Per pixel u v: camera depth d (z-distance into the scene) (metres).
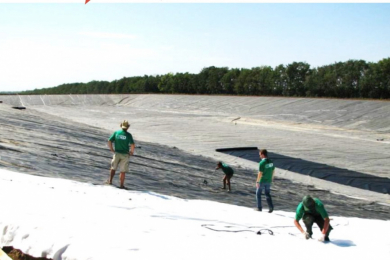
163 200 11.77
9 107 51.66
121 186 13.16
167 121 65.69
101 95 128.25
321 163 32.72
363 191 24.69
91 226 6.05
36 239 5.41
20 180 10.25
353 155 36.84
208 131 53.25
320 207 8.30
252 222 9.95
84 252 4.96
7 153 15.23
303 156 35.75
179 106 97.50
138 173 17.89
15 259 5.31
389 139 47.12
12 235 5.65
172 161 25.47
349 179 27.59
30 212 6.48
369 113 62.53
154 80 142.75
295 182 25.28
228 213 11.21
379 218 17.14
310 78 93.19
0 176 10.27
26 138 21.28
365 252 7.07
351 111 65.38
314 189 23.56
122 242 5.43
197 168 24.69
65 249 5.11
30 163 14.36
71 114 80.25
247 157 34.88
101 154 22.55
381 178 28.11
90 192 10.54
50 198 8.13
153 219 7.67
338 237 9.02
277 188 21.53
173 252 5.29
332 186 25.52
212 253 5.50
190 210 10.45
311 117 65.94
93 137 31.86
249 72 110.50
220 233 7.31
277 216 12.30
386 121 57.25
